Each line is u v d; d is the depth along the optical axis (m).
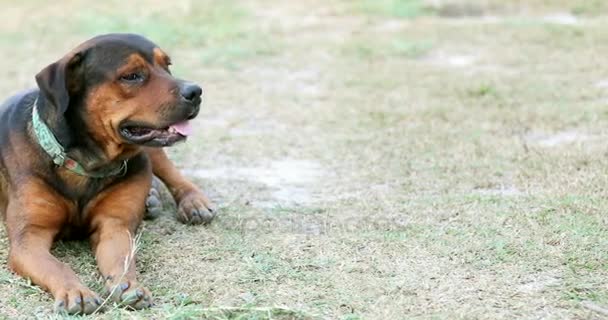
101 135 6.39
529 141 9.33
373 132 9.95
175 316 5.41
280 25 16.28
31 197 6.37
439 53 13.86
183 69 13.26
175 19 16.73
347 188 8.23
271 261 6.34
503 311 5.52
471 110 10.62
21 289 5.91
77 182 6.55
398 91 11.70
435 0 17.52
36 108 6.53
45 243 6.31
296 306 5.63
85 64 6.24
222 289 5.90
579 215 7.09
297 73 13.00
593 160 8.42
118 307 5.64
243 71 13.18
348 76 12.64
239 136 9.99
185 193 7.65
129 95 6.21
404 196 7.88
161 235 7.00
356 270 6.19
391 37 14.98
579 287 5.83
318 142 9.70
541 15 16.42
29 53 14.61
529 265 6.20
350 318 5.36
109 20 16.58
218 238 6.88
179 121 6.24
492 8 17.05
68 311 5.52
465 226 7.01
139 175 6.83
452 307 5.58
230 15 17.05
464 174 8.37
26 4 18.66
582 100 10.80
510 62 12.95
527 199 7.54
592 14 16.27
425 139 9.52
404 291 5.83
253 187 8.30
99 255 6.27
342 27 16.05
